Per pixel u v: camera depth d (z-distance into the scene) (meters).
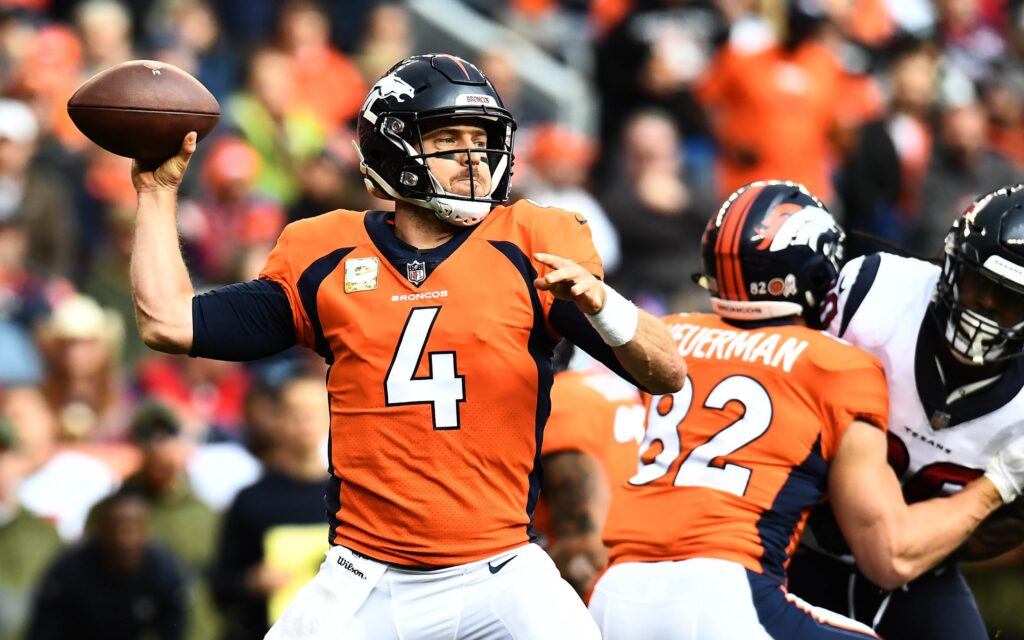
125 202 36.97
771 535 15.16
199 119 13.93
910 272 16.42
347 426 13.91
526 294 13.70
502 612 13.69
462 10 48.69
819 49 41.47
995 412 16.08
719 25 43.84
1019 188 15.52
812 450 15.28
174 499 27.66
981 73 49.97
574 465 17.23
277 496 25.53
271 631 14.21
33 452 29.33
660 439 15.87
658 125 39.25
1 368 31.39
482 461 13.69
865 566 15.28
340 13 46.56
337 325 13.88
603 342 13.49
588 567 17.06
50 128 38.44
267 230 36.69
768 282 15.82
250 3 45.81
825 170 41.31
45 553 27.69
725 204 16.25
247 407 26.30
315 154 39.62
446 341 13.63
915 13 49.06
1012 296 15.34
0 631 26.84
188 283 13.94
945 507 15.48
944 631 17.09
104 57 40.81
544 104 47.03
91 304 34.03
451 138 13.80
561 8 51.47
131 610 26.02
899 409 16.33
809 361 15.38
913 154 41.50
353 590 13.87
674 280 38.56
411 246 13.96
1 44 39.78
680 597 14.93
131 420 31.27
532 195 37.84
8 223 34.56
